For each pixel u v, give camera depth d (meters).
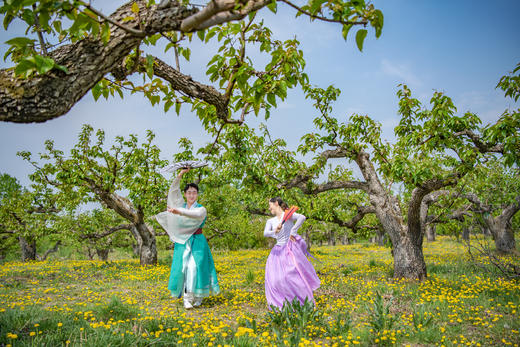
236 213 18.81
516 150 5.62
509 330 3.62
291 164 8.80
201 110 3.65
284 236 5.04
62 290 6.63
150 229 13.27
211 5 1.87
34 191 15.33
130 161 11.92
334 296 5.75
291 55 2.86
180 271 5.32
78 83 2.18
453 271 9.05
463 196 11.00
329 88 8.23
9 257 27.36
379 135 7.83
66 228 14.27
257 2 1.96
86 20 1.99
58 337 3.24
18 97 2.01
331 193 10.91
